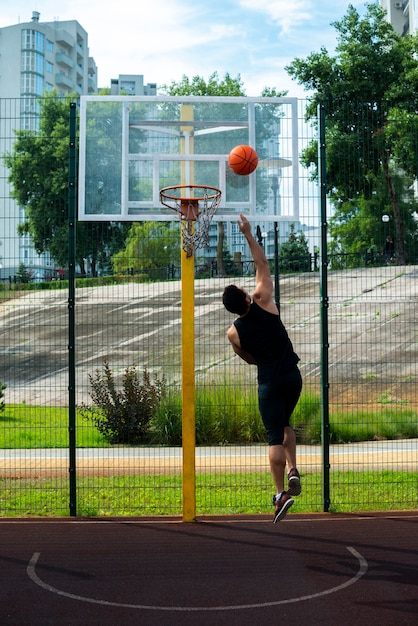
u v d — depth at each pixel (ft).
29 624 14.64
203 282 56.80
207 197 24.71
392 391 50.72
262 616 15.07
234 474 30.81
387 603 15.80
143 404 42.70
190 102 26.84
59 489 27.86
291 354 19.65
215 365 46.78
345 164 26.48
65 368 61.21
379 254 27.55
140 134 26.63
